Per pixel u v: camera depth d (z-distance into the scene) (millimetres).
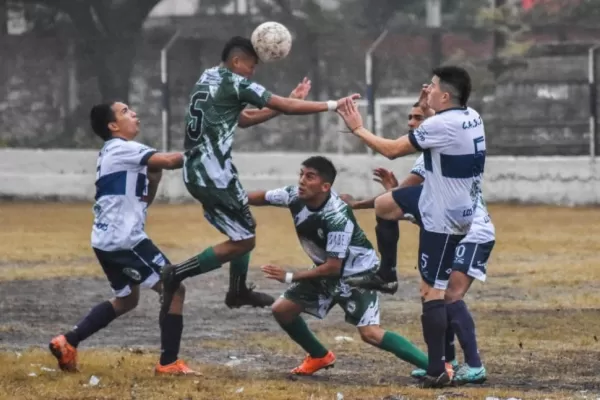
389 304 41625
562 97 85625
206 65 90562
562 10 96312
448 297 27453
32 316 39031
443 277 26094
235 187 26391
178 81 90438
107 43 93562
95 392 24906
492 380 27719
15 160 91125
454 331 27281
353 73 90938
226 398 24391
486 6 117375
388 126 89375
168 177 87875
